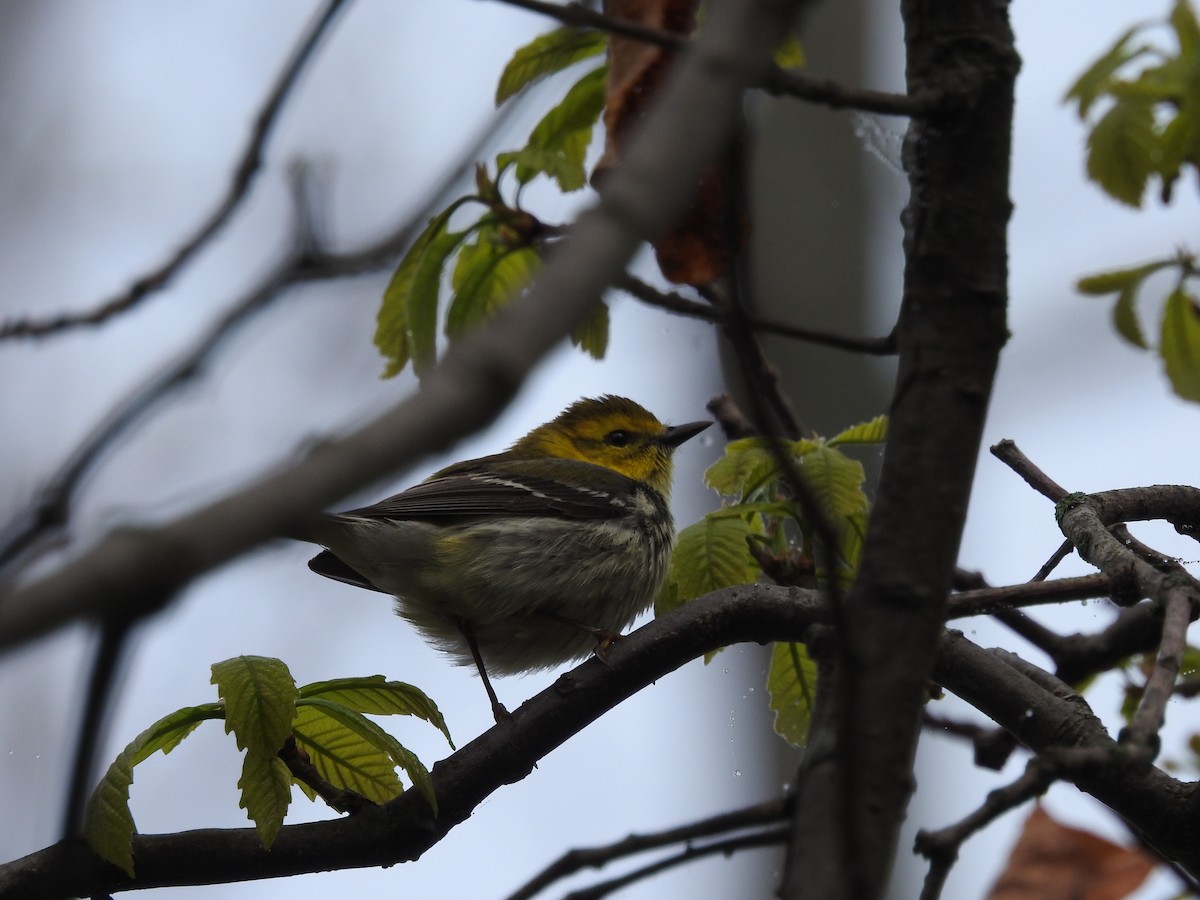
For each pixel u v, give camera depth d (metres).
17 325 7.49
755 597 8.91
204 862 8.04
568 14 5.80
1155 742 5.47
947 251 6.24
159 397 5.61
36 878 7.50
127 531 3.57
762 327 6.61
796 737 9.66
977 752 10.80
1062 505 8.47
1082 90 10.62
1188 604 6.68
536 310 4.25
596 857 5.82
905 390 6.16
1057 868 9.43
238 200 7.37
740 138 6.57
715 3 4.98
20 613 3.39
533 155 8.41
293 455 3.94
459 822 8.53
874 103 6.20
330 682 8.36
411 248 8.67
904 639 5.78
